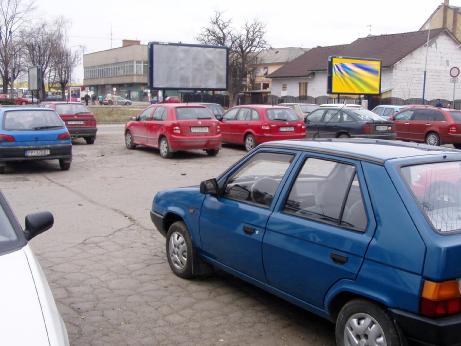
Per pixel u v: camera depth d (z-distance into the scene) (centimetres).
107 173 1338
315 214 414
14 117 1315
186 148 1595
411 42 4688
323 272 391
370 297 355
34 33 5022
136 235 759
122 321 477
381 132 1788
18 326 264
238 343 438
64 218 858
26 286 295
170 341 440
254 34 6044
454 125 2003
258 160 492
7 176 1286
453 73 2891
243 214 477
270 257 442
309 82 5262
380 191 370
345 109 1862
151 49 3133
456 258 329
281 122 1748
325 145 445
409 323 334
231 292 547
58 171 1370
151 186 1158
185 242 570
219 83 3331
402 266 339
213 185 515
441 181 383
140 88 10244
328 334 455
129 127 1825
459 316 331
